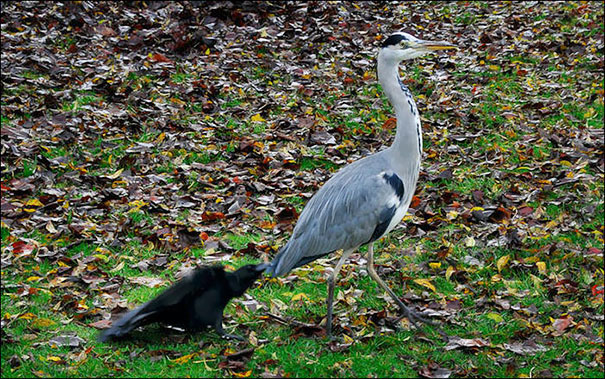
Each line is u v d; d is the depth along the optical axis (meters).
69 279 6.48
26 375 5.20
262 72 11.67
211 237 7.36
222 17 13.70
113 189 8.13
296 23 13.76
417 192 8.28
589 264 6.81
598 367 5.40
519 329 5.89
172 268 6.82
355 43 13.12
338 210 5.74
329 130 9.80
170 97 10.58
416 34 13.90
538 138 9.61
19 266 6.70
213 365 5.37
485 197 8.15
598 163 8.81
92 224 7.45
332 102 10.74
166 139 9.42
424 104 10.77
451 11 15.32
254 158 9.03
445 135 9.70
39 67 11.04
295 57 12.38
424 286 6.59
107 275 6.62
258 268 5.71
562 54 12.73
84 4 13.51
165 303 5.52
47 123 9.50
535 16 14.62
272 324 5.97
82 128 9.42
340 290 6.43
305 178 8.55
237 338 5.70
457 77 11.80
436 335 5.86
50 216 7.61
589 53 12.62
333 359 5.49
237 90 10.94
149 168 8.70
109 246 7.13
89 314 6.02
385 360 5.49
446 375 5.26
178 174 8.58
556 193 8.18
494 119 10.19
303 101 10.68
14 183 8.05
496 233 7.39
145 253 7.07
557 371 5.38
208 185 8.38
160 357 5.43
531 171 8.74
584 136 9.59
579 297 6.35
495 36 13.56
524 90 11.26
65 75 10.88
